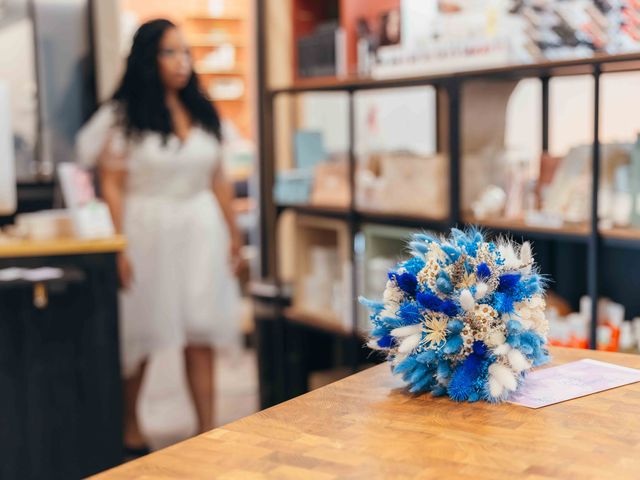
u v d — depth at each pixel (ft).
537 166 13.57
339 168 15.23
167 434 16.78
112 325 13.32
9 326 12.66
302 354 16.76
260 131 20.21
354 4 15.62
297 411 5.69
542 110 13.17
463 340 5.89
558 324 11.75
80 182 13.82
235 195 21.83
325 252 16.16
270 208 16.80
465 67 12.63
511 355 5.88
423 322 6.04
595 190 10.86
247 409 17.60
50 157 17.54
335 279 16.06
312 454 4.91
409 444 5.04
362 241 14.78
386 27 14.52
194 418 17.49
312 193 15.87
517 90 14.39
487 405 5.76
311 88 15.34
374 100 18.07
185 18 21.31
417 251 6.39
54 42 17.57
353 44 15.69
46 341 12.90
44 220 13.56
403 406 5.77
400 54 13.67
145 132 15.30
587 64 10.69
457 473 4.59
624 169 11.00
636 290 11.95
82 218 13.50
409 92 17.07
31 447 12.90
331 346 17.06
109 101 15.53
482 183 12.92
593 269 10.98
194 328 15.87
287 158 20.06
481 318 5.90
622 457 4.79
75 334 13.09
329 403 5.85
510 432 5.22
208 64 21.75
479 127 13.04
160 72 15.35
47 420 12.98
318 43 16.16
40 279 12.49
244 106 22.38
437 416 5.55
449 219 12.79
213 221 16.05
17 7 17.24
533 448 4.94
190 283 15.79
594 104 10.80
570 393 5.96
